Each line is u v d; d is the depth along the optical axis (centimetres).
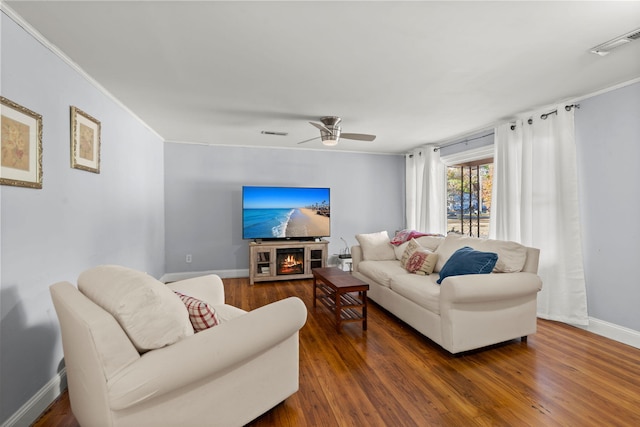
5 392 165
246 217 508
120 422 123
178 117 370
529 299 278
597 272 304
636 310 276
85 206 246
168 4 165
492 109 346
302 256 523
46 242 198
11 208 170
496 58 228
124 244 326
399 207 621
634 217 276
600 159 299
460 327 247
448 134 461
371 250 436
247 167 538
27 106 182
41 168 191
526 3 164
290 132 445
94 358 122
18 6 165
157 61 230
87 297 148
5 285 166
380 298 366
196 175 514
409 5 166
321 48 213
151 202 426
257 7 168
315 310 371
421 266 344
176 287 241
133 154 354
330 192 570
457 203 508
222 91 289
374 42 205
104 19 178
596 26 187
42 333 193
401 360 248
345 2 163
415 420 178
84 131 241
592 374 227
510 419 179
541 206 341
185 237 512
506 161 384
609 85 284
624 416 181
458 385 213
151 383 121
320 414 183
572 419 178
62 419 184
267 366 174
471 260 279
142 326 127
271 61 232
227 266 533
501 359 250
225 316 197
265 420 178
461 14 174
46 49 200
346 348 270
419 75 257
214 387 150
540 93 300
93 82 259
